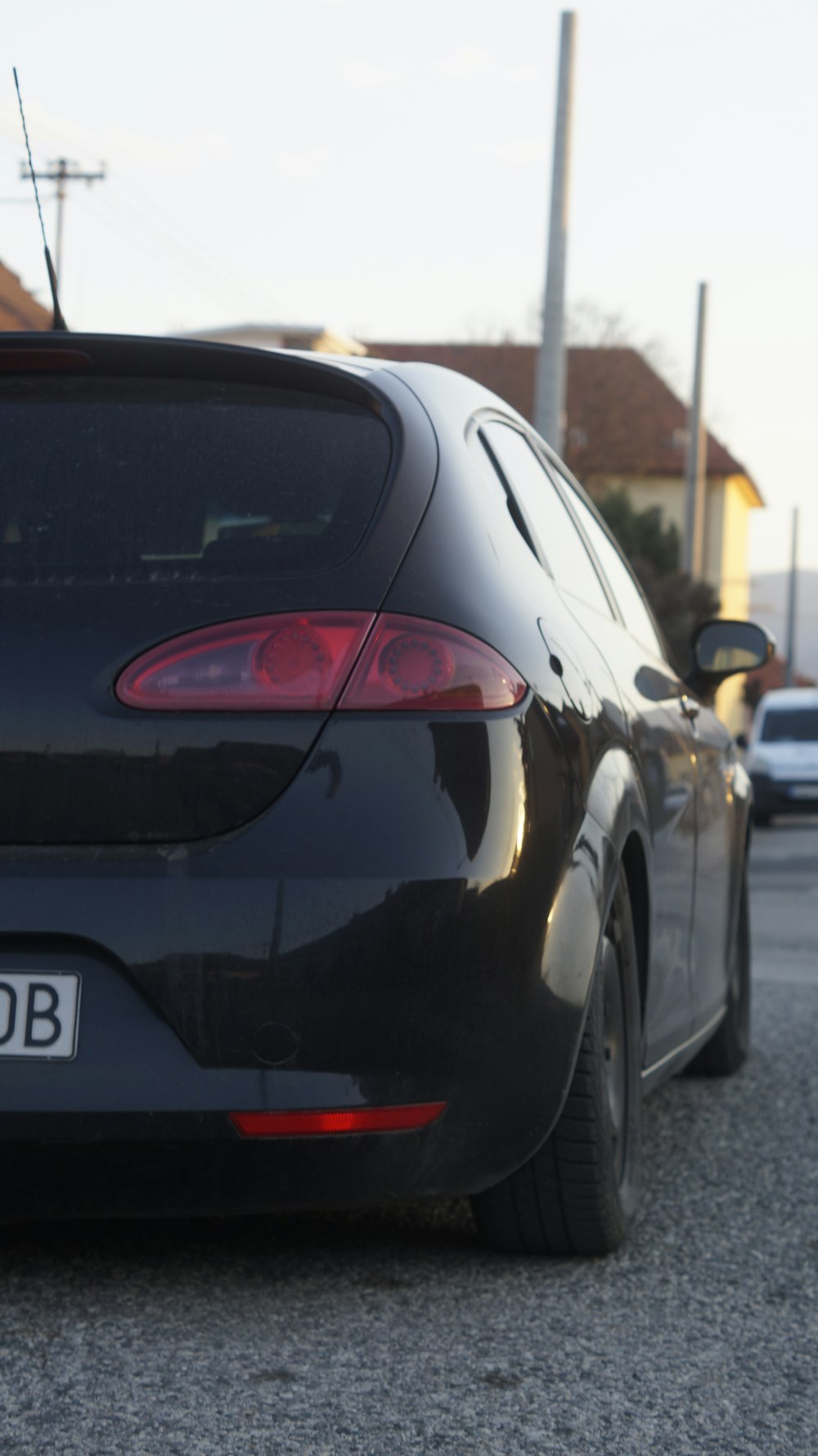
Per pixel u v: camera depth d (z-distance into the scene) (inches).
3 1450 133.2
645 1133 258.8
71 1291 172.7
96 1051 151.9
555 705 169.2
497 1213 186.2
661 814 213.5
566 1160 181.2
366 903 152.6
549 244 1088.2
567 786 167.6
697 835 245.1
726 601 3580.2
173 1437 136.9
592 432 3107.8
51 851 152.8
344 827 153.2
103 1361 153.2
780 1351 162.9
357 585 158.9
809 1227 207.3
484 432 197.6
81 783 152.6
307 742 153.9
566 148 1091.9
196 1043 151.6
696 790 244.2
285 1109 152.3
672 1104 282.7
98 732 152.8
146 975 151.0
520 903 158.7
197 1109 151.5
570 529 223.5
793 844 1123.9
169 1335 160.7
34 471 166.1
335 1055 152.9
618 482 3213.6
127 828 152.6
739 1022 307.7
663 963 222.2
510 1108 162.1
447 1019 155.4
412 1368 154.6
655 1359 159.3
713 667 293.6
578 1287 180.4
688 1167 236.8
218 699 153.6
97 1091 151.4
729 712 3459.6
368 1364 155.2
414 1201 163.6
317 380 174.1
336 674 155.0
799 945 537.3
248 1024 151.9
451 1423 142.0
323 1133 153.6
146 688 153.6
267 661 154.6
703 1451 138.0
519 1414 144.5
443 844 154.7
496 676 160.4
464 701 157.6
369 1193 159.3
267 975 151.5
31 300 1952.5
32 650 154.9
